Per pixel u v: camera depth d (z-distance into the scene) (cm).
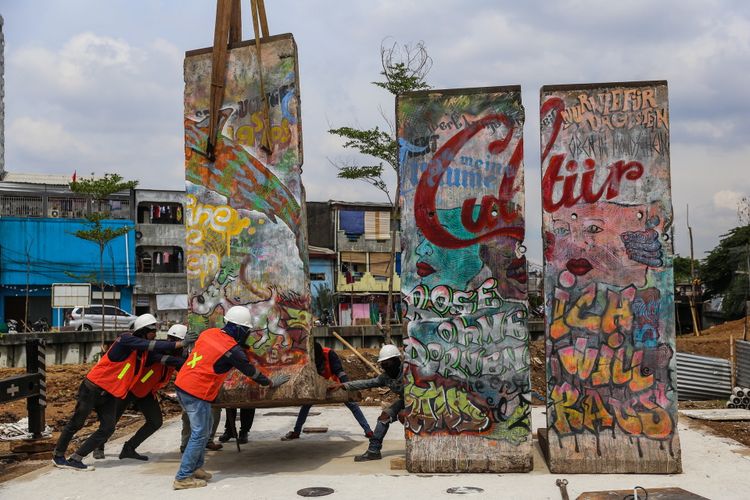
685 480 677
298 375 760
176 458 847
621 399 717
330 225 4478
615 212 732
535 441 915
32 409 908
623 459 710
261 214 785
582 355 725
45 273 3838
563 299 732
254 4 794
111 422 783
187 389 678
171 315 4031
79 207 4022
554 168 742
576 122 743
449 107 760
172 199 4150
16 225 3819
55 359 2338
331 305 4291
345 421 1152
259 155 788
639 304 723
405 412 745
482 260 746
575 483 665
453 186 755
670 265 723
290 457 842
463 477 704
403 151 763
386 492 638
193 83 812
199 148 805
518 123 749
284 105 782
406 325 753
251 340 774
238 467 787
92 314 3334
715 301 4525
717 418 1188
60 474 748
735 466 745
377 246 4453
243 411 948
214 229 796
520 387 730
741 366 1523
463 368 739
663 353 718
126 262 3969
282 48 785
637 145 736
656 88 738
